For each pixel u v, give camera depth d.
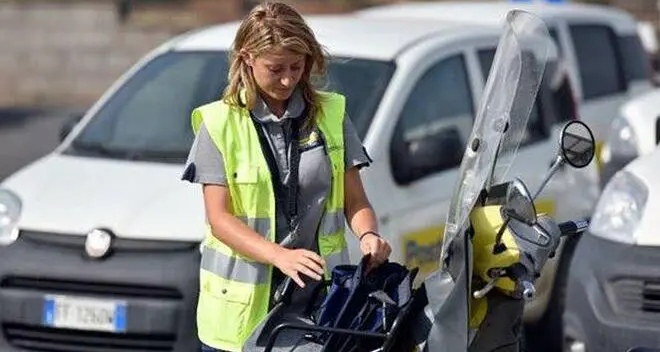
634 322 20.94
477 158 15.13
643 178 22.09
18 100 69.44
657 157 22.89
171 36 68.69
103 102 25.83
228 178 15.73
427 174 23.83
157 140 24.31
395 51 24.89
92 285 21.56
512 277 14.91
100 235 21.59
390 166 23.08
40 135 52.47
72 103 69.12
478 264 14.99
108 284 21.47
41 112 61.31
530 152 26.73
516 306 15.32
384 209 22.61
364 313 14.95
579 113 31.58
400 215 22.95
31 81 69.50
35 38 69.50
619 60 35.19
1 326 22.05
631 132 28.67
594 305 21.42
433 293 14.90
